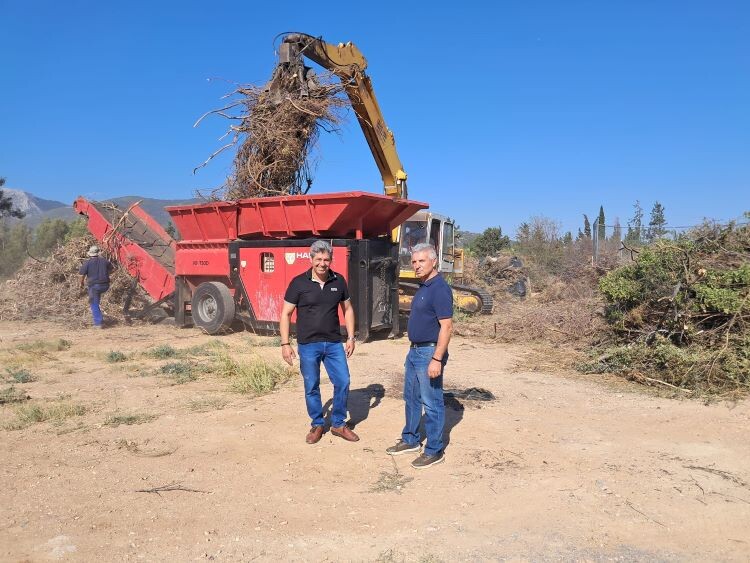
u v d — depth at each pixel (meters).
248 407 6.93
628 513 4.21
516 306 17.94
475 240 37.16
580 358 9.76
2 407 6.90
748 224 9.79
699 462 5.21
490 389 7.91
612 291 9.65
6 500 4.41
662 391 7.72
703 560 3.62
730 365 7.59
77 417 6.54
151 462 5.20
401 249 14.84
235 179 12.52
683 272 8.90
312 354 5.66
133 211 16.33
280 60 11.77
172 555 3.64
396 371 8.90
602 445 5.66
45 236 35.91
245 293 12.22
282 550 3.70
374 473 4.97
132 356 9.93
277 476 4.91
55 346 10.71
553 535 3.89
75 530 3.95
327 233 11.33
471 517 4.16
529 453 5.43
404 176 14.45
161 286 14.27
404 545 3.76
